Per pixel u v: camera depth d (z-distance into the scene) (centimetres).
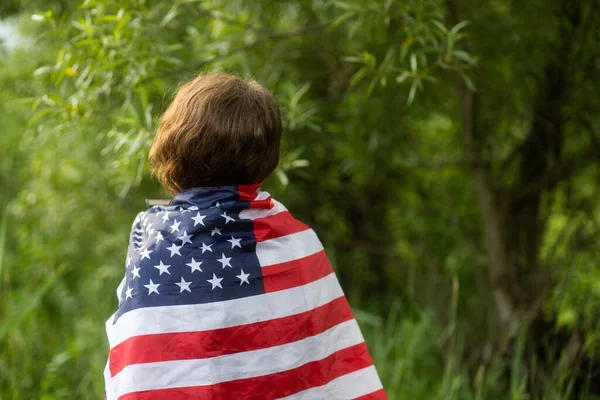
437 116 361
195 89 150
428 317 338
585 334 283
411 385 308
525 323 286
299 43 326
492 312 333
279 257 151
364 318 335
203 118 145
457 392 288
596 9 284
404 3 219
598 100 307
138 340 138
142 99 228
